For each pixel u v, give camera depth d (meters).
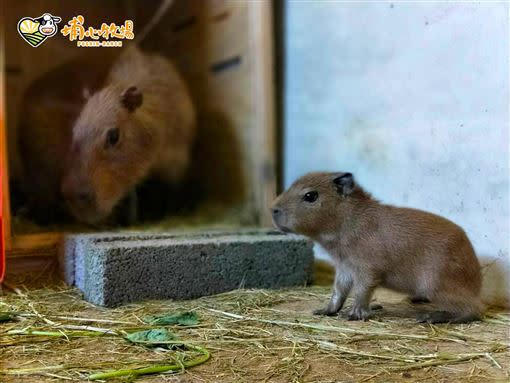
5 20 1.80
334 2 1.56
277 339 1.01
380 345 1.00
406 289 1.15
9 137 1.92
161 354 0.95
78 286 1.31
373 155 1.47
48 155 1.64
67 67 1.70
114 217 1.55
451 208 1.29
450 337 1.04
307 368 0.91
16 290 1.29
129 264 1.21
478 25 1.22
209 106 1.96
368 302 1.14
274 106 1.76
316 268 1.57
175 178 1.73
